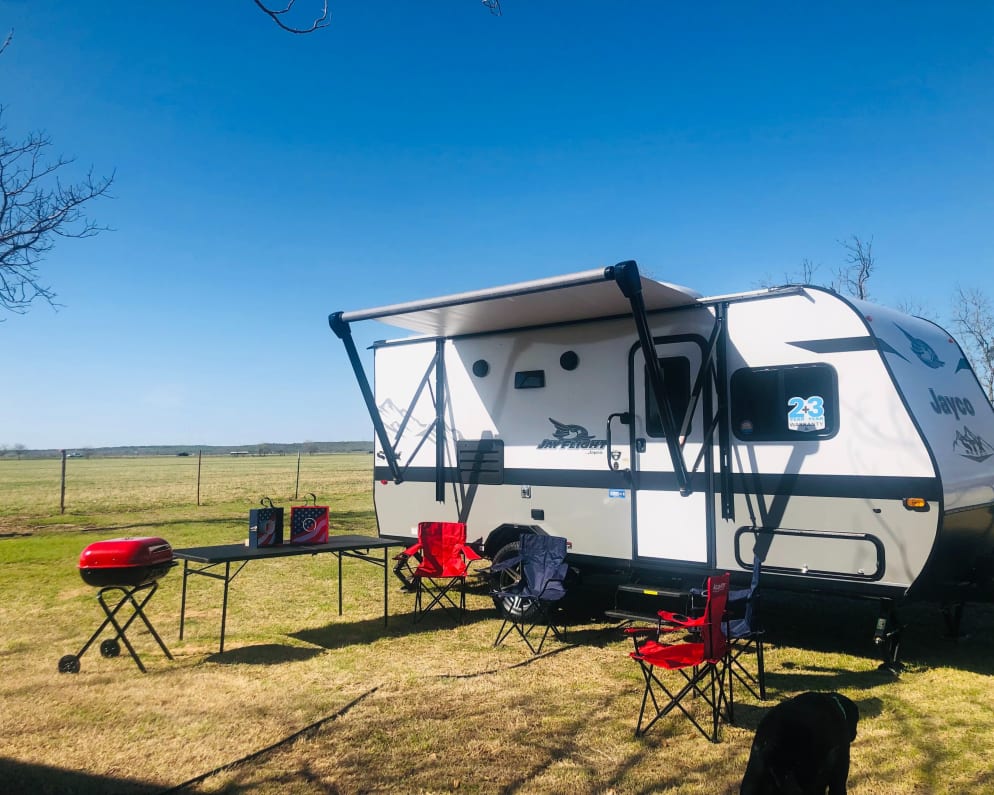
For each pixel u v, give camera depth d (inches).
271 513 247.0
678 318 251.0
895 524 206.7
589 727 171.3
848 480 215.0
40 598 305.4
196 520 586.9
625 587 250.8
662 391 229.8
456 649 236.7
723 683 186.9
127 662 219.1
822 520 218.8
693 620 176.1
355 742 161.9
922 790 142.4
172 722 172.4
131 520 587.2
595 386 270.5
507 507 292.8
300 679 204.5
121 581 204.1
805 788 107.2
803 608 296.4
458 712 180.4
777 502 227.0
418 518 323.3
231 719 174.2
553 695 193.2
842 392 218.2
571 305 252.1
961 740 165.0
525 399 289.9
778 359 229.6
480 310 260.2
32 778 143.3
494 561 287.9
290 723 172.1
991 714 180.4
